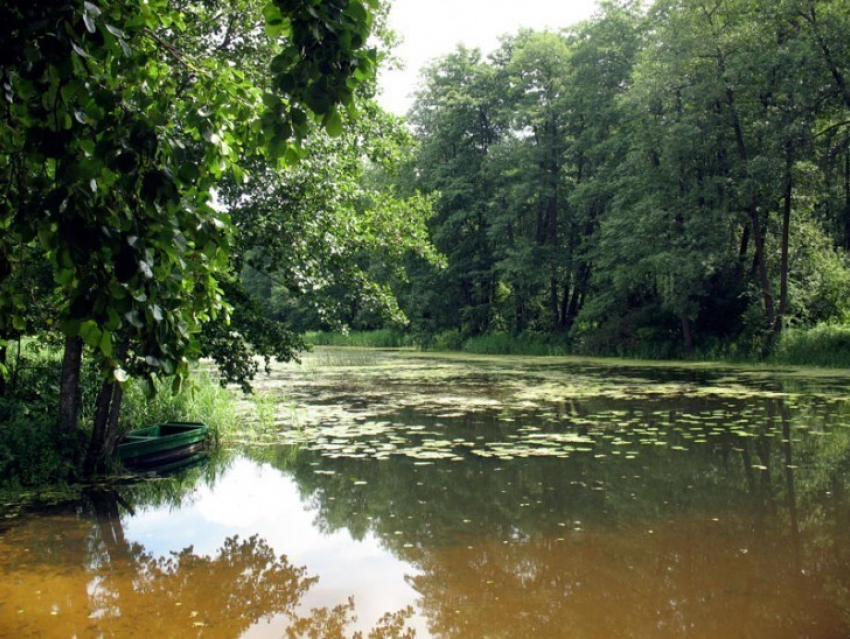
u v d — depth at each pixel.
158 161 2.10
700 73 23.22
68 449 7.67
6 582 4.66
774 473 7.49
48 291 5.24
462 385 16.72
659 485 7.05
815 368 20.66
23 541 5.57
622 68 29.38
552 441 9.39
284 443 9.59
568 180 33.19
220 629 3.90
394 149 10.85
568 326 33.91
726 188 23.27
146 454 8.43
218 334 8.89
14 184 2.28
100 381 8.48
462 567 4.88
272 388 16.33
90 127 2.02
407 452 8.80
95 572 4.84
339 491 7.00
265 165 8.46
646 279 28.05
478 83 35.50
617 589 4.44
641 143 25.06
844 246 28.81
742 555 5.04
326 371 21.53
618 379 17.66
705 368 21.12
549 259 32.47
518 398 13.98
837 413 11.68
